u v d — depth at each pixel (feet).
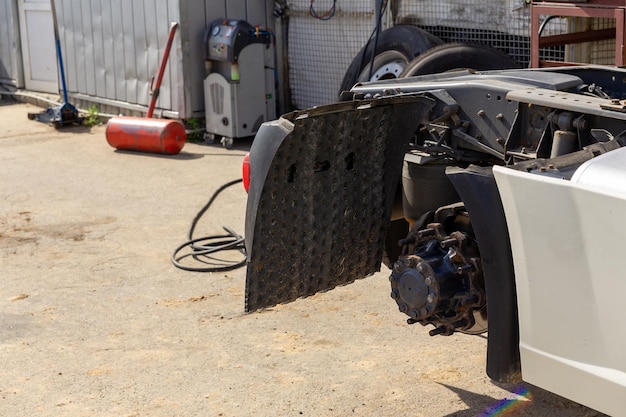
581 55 26.03
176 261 20.02
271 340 15.61
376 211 13.30
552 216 9.62
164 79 34.68
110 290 18.38
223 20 32.86
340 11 33.47
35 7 43.39
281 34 36.04
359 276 13.66
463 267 11.07
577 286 9.57
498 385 13.61
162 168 29.53
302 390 13.65
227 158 31.01
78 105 40.55
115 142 32.22
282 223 12.23
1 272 19.62
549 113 11.74
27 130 37.27
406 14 31.14
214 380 14.11
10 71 46.34
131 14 35.70
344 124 12.20
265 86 33.60
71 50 40.01
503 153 12.60
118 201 25.44
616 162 9.62
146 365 14.76
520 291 10.18
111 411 13.19
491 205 10.36
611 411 9.49
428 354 14.79
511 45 28.19
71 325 16.58
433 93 13.15
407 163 13.60
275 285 12.64
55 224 23.27
